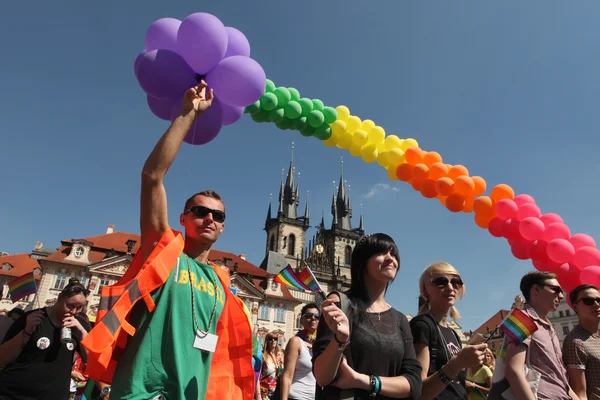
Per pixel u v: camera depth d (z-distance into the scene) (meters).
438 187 8.27
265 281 64.00
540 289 4.89
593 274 6.92
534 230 7.71
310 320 6.14
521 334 3.81
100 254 54.56
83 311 5.54
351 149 8.65
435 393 3.60
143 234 2.95
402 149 8.63
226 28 5.09
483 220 8.54
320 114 7.84
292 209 99.88
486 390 6.73
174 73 4.54
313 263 89.31
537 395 4.13
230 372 3.15
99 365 2.47
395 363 3.18
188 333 2.87
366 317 3.29
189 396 2.69
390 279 3.55
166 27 4.69
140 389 2.59
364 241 3.71
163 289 2.91
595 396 4.77
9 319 5.10
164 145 2.99
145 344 2.72
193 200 3.55
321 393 3.07
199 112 3.31
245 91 4.78
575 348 4.95
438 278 4.63
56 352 4.75
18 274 55.03
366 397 2.93
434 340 4.21
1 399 4.42
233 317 3.32
